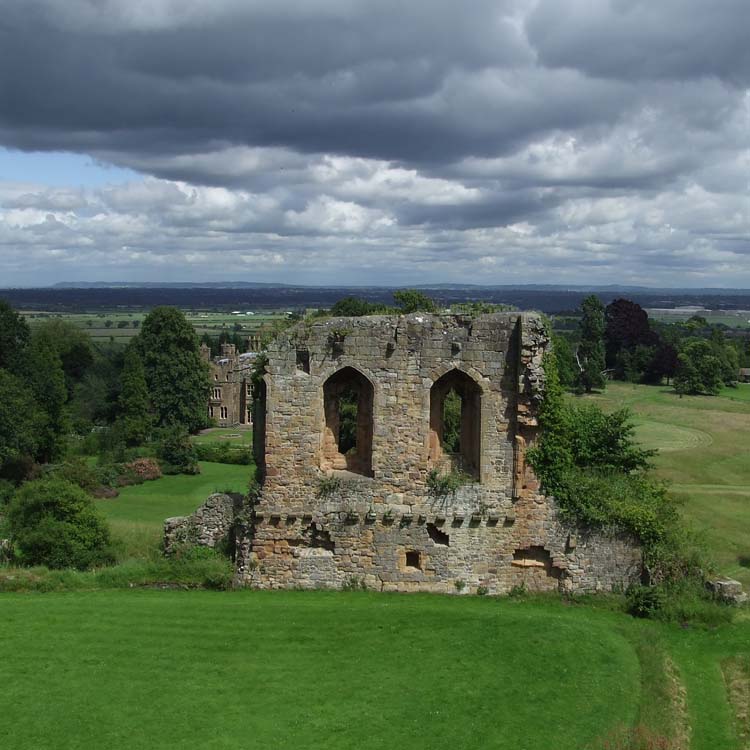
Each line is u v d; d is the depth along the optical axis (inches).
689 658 1076.5
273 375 1226.6
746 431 3799.2
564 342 4655.5
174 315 4854.8
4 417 3250.5
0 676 941.2
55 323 5871.1
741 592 1210.0
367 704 892.6
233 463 3914.9
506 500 1229.7
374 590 1235.9
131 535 1640.0
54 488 1493.6
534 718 868.6
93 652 1007.6
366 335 1218.6
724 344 6752.0
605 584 1234.6
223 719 857.5
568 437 1261.1
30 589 1242.0
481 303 1338.6
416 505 1227.9
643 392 5073.8
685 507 2260.1
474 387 1242.6
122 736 821.2
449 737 828.6
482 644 1036.5
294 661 993.5
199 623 1098.1
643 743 834.2
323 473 1243.8
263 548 1245.7
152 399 4790.8
